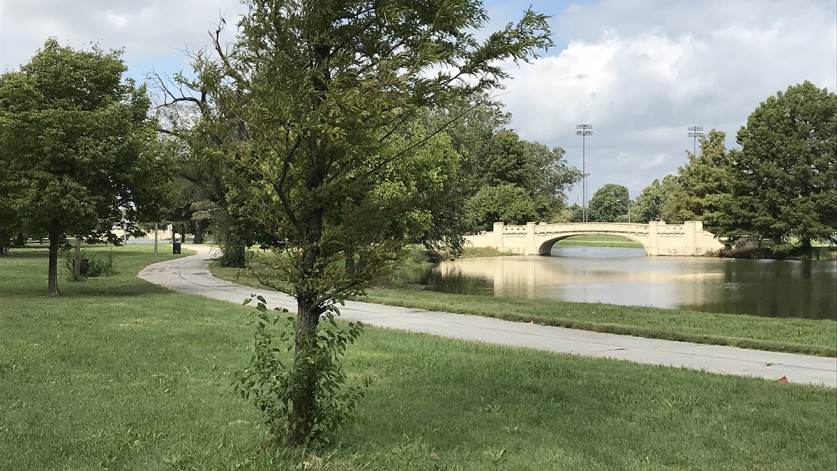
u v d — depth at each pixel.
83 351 9.46
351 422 5.69
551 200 111.19
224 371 8.38
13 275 27.73
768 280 41.50
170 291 21.97
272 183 4.93
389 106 4.81
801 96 68.31
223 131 5.14
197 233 86.69
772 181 68.38
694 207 81.44
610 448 5.67
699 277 44.12
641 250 99.25
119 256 47.03
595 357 10.73
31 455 5.03
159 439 5.54
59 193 17.89
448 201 5.70
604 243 125.69
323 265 5.00
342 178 5.03
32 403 6.55
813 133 68.31
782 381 9.05
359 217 5.12
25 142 18.03
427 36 4.96
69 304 16.36
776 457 5.62
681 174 82.88
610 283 39.16
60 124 17.92
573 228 80.44
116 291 21.53
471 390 7.75
